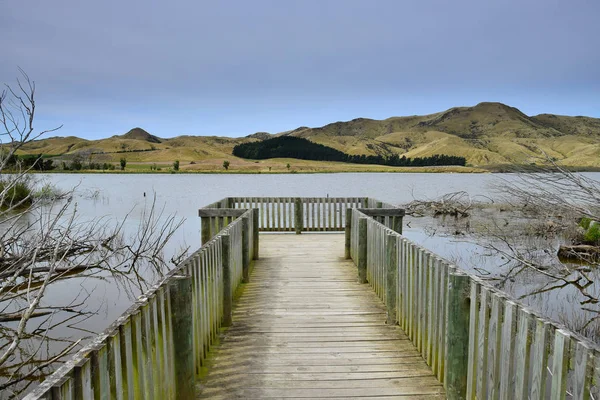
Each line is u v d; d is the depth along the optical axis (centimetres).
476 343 315
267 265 857
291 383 381
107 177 8356
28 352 617
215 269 491
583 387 197
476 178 8981
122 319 236
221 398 356
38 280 960
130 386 241
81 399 182
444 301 373
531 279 1041
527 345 244
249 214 825
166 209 2744
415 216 2464
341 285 712
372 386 376
